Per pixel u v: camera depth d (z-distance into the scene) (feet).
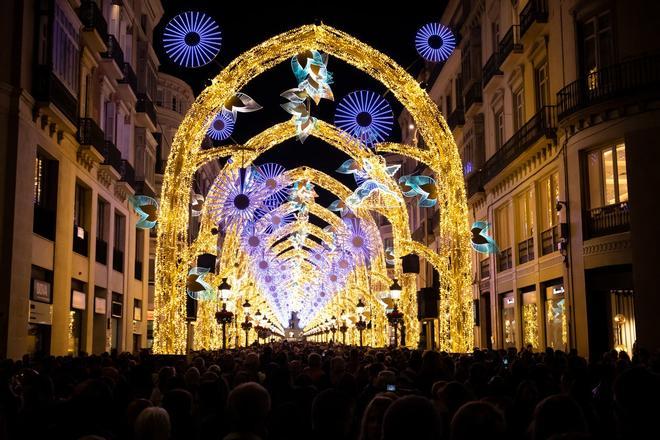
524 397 21.52
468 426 12.23
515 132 92.38
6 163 64.23
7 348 62.64
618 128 64.39
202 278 74.13
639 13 64.08
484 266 110.52
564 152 72.84
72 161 82.43
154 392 31.96
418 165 149.69
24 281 66.33
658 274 60.49
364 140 84.43
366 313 124.16
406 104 65.05
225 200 81.97
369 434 15.90
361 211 112.98
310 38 62.90
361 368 37.58
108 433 19.67
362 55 63.77
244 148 65.31
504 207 99.45
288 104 65.31
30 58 68.13
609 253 65.21
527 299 89.81
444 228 66.95
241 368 38.88
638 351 48.91
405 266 84.64
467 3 118.62
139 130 117.80
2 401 28.50
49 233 76.02
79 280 87.10
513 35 90.07
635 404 15.21
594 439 11.32
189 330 144.77
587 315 68.03
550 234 81.15
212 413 22.04
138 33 117.60
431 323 135.03
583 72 70.64
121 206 106.83
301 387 25.11
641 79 63.16
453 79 131.54
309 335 308.81
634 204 62.28
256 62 62.44
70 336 85.15
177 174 61.77
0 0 65.00
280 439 17.04
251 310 141.59
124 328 109.09
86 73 88.38
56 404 22.45
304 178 112.47
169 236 61.52
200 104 62.08
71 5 77.10
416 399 12.09
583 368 28.19
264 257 143.95
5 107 64.49
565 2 73.05
